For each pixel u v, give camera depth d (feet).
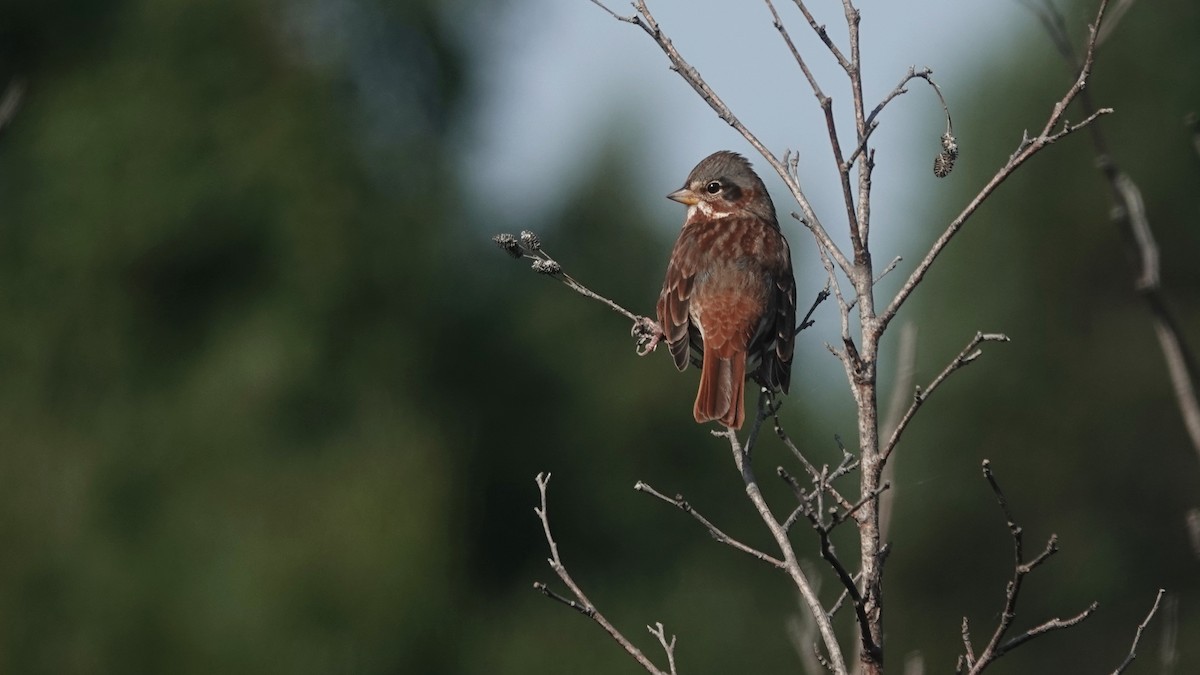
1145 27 76.69
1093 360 78.74
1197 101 76.59
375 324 67.82
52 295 62.85
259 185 65.67
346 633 57.88
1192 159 76.48
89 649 56.08
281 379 63.67
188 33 66.95
